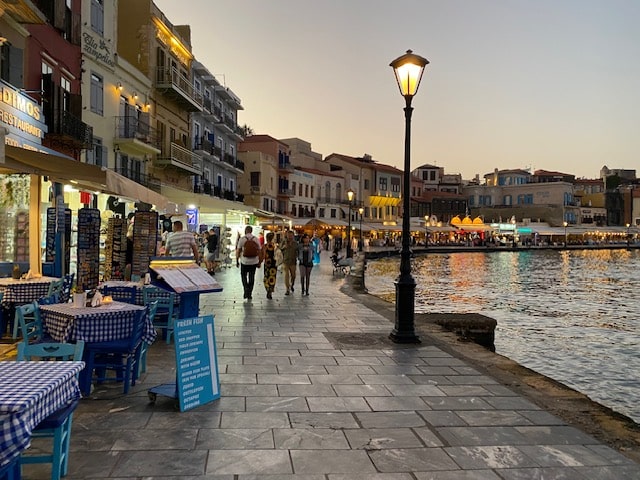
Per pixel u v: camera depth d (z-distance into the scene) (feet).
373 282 98.89
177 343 17.83
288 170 233.76
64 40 65.10
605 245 350.84
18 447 9.29
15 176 36.78
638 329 53.78
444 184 395.34
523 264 173.88
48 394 10.71
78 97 67.31
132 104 96.94
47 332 20.07
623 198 419.54
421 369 24.09
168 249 41.78
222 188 166.40
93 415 17.21
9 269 35.76
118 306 20.75
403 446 15.34
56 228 38.29
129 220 52.01
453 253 250.57
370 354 26.91
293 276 53.52
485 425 17.19
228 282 63.72
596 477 13.65
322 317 38.55
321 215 266.57
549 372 36.42
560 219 367.45
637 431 16.99
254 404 18.71
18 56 51.37
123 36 105.81
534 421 17.63
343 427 16.71
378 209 306.55
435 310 65.82
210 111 144.87
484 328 38.27
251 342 29.27
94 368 19.97
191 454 14.38
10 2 46.50
